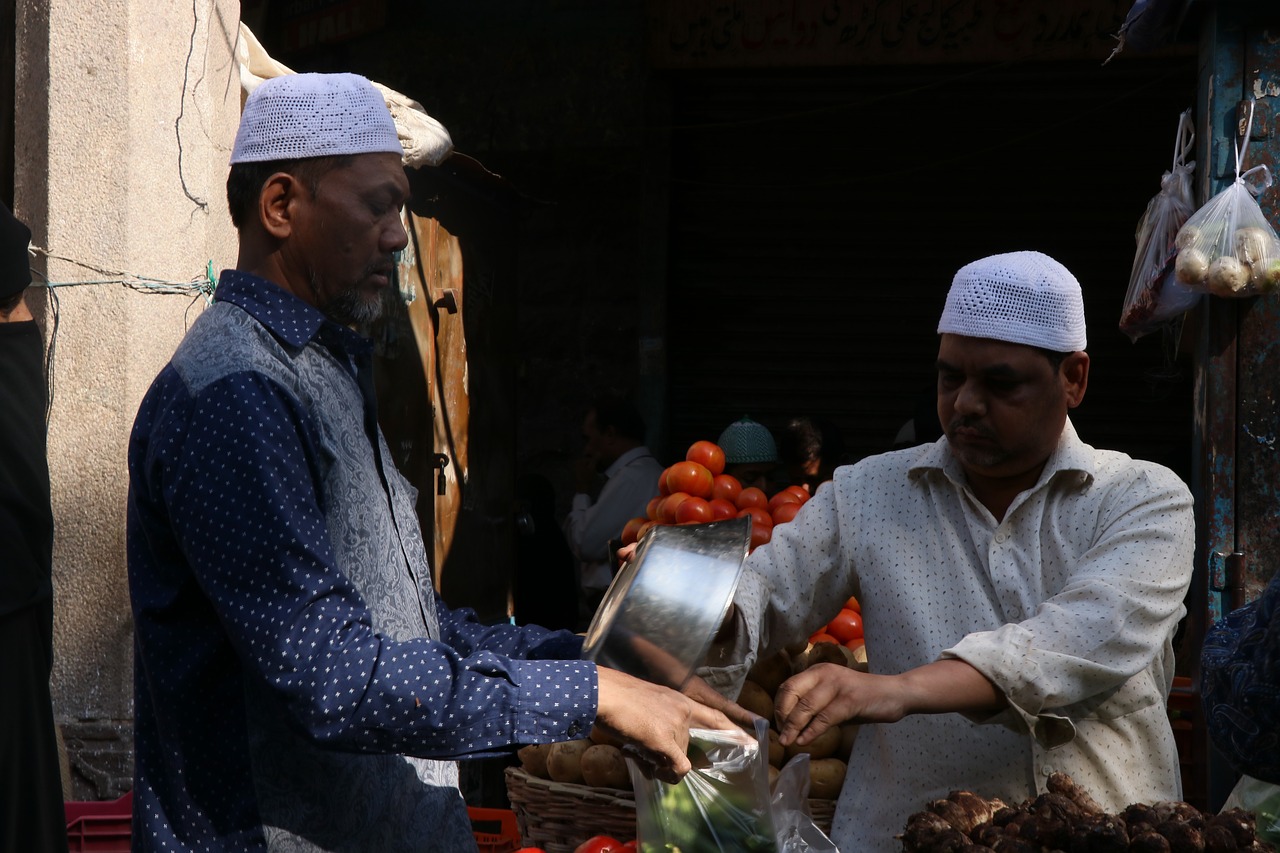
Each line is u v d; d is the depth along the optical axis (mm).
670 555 1709
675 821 1785
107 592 3025
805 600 2191
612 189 7035
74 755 3002
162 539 1527
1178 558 1983
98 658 3014
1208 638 2018
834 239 7090
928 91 6930
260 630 1409
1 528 2148
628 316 7051
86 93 3021
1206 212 3100
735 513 3217
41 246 3033
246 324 1562
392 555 1677
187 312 3182
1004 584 2043
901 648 2111
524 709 1452
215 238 3350
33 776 2170
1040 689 1857
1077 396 2061
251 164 1597
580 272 7070
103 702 3014
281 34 6906
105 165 3020
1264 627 1860
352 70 7008
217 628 1531
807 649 2775
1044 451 2018
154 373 3094
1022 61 6715
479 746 1446
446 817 1750
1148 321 3492
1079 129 6836
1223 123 3166
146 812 1539
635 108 6898
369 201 1596
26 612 2189
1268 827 2023
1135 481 2037
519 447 7121
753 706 2656
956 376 2008
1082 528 2033
